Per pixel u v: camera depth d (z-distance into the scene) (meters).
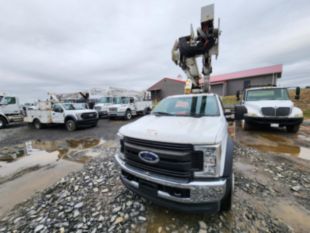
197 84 5.21
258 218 2.01
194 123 2.19
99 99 16.09
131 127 2.24
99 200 2.45
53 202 2.47
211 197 1.61
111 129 9.12
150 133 1.90
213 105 2.95
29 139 7.34
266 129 7.52
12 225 2.05
